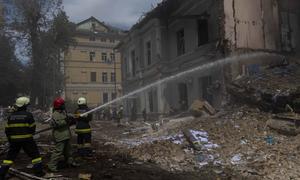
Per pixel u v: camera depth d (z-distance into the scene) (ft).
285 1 73.31
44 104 153.69
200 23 77.30
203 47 73.92
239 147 38.86
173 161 35.76
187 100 82.17
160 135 51.70
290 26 73.46
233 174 31.22
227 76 66.03
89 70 242.37
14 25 152.35
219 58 68.03
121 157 37.52
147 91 106.22
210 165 34.19
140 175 29.86
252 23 69.41
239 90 59.47
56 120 30.07
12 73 163.32
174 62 89.15
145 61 106.42
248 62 67.41
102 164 33.68
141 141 48.37
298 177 29.63
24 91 167.94
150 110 104.42
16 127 26.71
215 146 39.88
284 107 50.21
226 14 67.62
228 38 67.15
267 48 69.97
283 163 32.94
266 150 37.24
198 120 53.98
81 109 36.24
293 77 58.29
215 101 68.08
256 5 70.23
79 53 239.50
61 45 162.50
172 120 62.28
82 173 29.30
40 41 154.30
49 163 29.84
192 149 39.37
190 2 79.71
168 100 91.30
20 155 38.27
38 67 154.20
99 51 246.47
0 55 162.20
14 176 27.58
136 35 111.24
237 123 48.42
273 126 44.21
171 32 91.91
